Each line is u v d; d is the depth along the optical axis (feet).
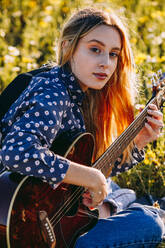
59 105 7.16
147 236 8.16
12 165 6.62
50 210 7.18
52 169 6.77
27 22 19.94
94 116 8.74
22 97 7.46
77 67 7.74
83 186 7.58
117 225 8.05
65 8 20.74
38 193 7.01
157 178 11.59
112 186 10.97
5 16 20.07
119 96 8.92
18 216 6.79
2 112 7.98
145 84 13.33
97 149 8.97
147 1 22.44
